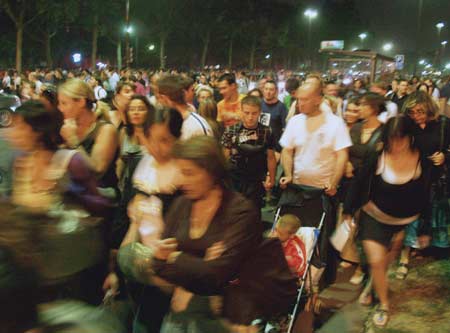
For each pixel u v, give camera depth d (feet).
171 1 204.74
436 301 16.97
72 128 13.93
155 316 11.29
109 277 12.50
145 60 247.09
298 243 14.08
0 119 53.42
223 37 248.93
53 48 211.20
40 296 7.96
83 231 10.36
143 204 11.89
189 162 8.82
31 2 145.79
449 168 18.35
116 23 177.37
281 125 27.86
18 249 7.89
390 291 17.75
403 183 14.67
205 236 9.04
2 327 7.45
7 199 9.16
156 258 9.27
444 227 19.34
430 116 15.98
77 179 11.51
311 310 13.84
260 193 18.61
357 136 18.58
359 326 15.28
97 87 55.26
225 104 23.32
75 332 8.20
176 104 15.16
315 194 15.83
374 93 18.54
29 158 11.44
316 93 16.47
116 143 14.17
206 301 9.52
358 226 15.71
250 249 9.02
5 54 192.75
